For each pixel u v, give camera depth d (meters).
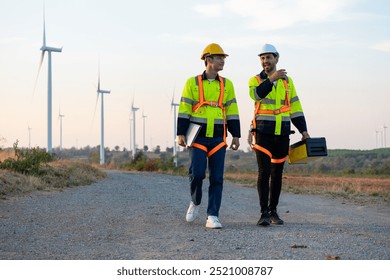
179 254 6.61
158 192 17.62
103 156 63.53
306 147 9.22
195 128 8.86
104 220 9.73
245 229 8.65
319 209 13.11
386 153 105.06
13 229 8.59
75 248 7.06
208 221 8.83
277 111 9.25
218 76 9.09
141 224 9.24
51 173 20.97
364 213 12.42
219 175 8.96
